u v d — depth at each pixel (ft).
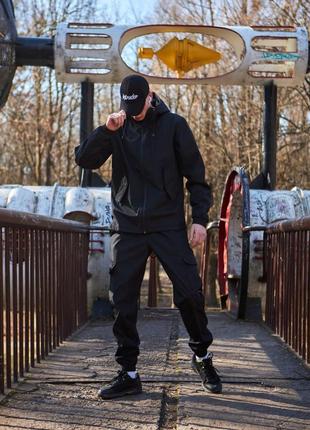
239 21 64.59
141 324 25.73
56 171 101.14
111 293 14.67
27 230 16.79
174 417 13.33
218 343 21.27
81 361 18.22
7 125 101.24
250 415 13.25
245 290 26.71
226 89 76.54
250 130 70.74
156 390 15.10
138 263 14.55
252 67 33.60
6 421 12.84
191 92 87.56
